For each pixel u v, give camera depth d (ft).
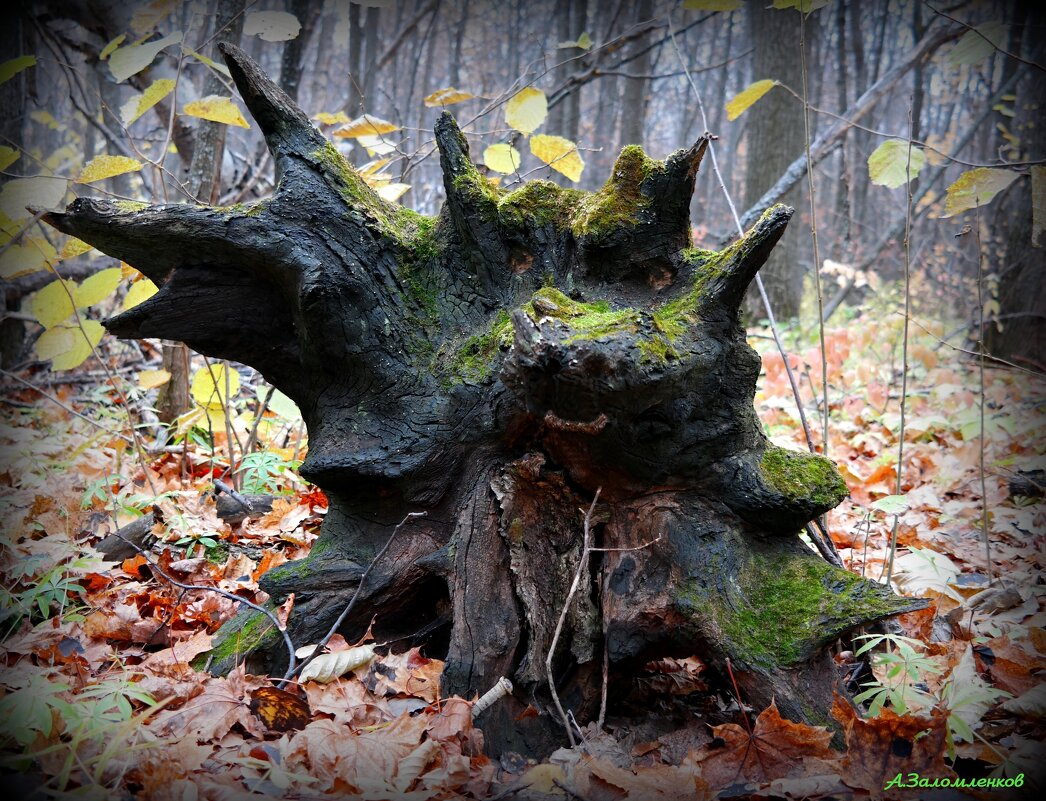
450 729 6.36
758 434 7.64
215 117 10.34
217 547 10.77
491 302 7.80
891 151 9.98
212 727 6.56
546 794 5.99
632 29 17.02
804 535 11.98
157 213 7.63
